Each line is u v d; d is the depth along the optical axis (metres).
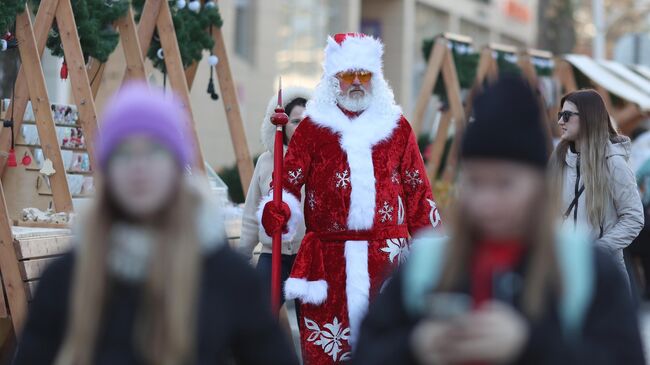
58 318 3.77
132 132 3.64
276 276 8.12
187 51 10.94
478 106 3.57
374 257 7.99
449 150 18.22
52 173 9.13
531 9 41.75
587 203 7.92
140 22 10.32
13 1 8.70
